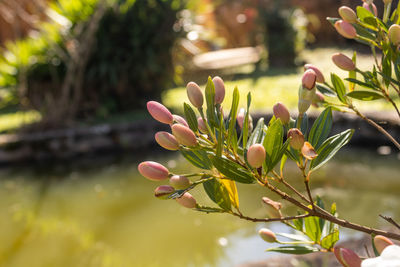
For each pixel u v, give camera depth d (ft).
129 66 21.58
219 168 1.99
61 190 14.15
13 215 12.41
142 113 21.61
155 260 9.24
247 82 27.37
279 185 12.71
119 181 14.61
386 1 2.52
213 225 10.74
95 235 10.77
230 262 8.66
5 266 9.48
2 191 14.46
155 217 11.59
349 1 42.83
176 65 24.77
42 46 20.30
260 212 11.05
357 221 9.88
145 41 21.61
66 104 19.53
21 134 18.35
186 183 2.06
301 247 2.40
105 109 20.99
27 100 20.18
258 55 35.63
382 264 1.47
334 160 14.73
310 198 2.21
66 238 10.70
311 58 35.04
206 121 2.10
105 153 18.24
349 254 1.92
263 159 1.87
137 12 21.11
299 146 1.98
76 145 17.98
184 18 22.36
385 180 12.46
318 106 2.76
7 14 20.44
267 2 41.75
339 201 11.18
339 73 25.98
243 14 46.68
